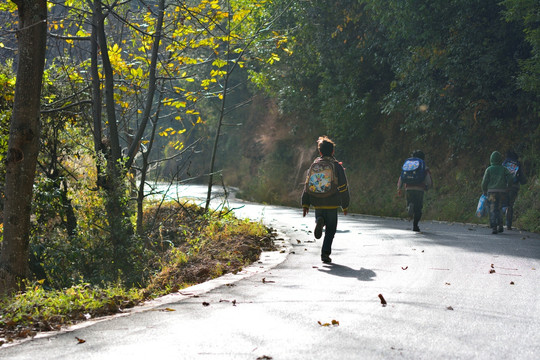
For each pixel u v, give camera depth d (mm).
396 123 26516
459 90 21953
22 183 8609
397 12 21516
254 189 32500
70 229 12445
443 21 21031
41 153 13906
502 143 20828
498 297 6992
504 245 12023
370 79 27203
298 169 31328
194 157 44156
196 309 6469
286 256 10641
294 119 32625
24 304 6613
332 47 27328
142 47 14734
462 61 20578
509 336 5328
